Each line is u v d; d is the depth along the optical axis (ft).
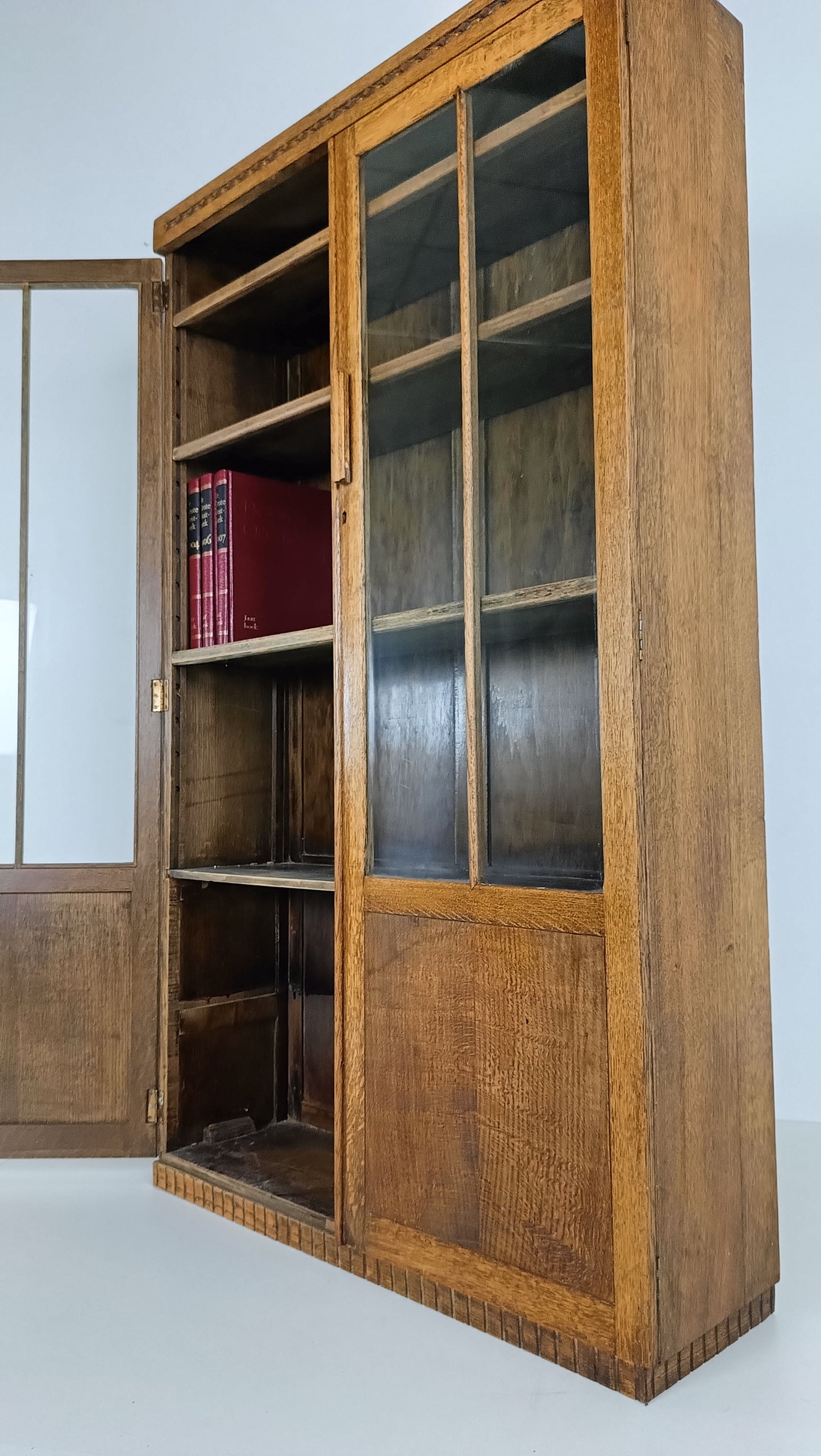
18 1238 6.03
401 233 5.50
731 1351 4.63
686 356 4.65
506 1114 4.74
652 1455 3.90
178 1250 5.87
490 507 5.01
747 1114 4.81
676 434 4.56
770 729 8.09
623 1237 4.25
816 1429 4.05
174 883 7.03
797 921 7.99
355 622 5.63
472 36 5.07
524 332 4.85
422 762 5.25
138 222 9.45
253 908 7.57
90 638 7.47
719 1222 4.58
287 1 9.21
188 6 9.45
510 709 4.84
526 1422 4.13
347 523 5.71
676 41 4.69
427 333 5.34
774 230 8.05
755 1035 4.89
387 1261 5.32
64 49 9.61
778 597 8.07
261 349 7.79
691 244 4.73
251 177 6.46
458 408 5.18
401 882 5.26
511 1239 4.72
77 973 7.23
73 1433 4.11
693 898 4.49
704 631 4.67
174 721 7.10
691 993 4.45
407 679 5.37
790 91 7.98
